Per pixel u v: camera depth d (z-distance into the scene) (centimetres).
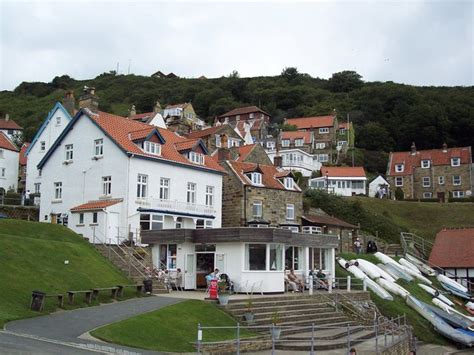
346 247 5753
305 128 11812
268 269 3331
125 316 2355
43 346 1709
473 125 12056
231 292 3231
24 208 5053
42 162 4772
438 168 9225
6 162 7250
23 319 2172
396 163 9619
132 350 1902
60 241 3453
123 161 4216
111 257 3462
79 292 2570
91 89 4666
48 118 6147
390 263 4853
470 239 5578
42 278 2719
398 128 12412
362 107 13625
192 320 2480
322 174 9462
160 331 2230
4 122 10775
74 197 4512
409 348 3022
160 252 3644
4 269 2644
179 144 4900
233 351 2236
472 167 9006
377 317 3269
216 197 4944
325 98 15188
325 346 2425
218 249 3397
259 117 13350
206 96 15300
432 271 5256
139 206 4206
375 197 8675
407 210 7688
